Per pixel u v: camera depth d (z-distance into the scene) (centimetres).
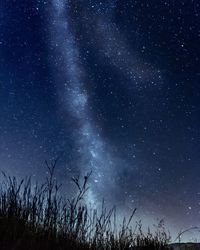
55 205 319
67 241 319
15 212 307
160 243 485
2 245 274
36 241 299
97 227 348
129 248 405
